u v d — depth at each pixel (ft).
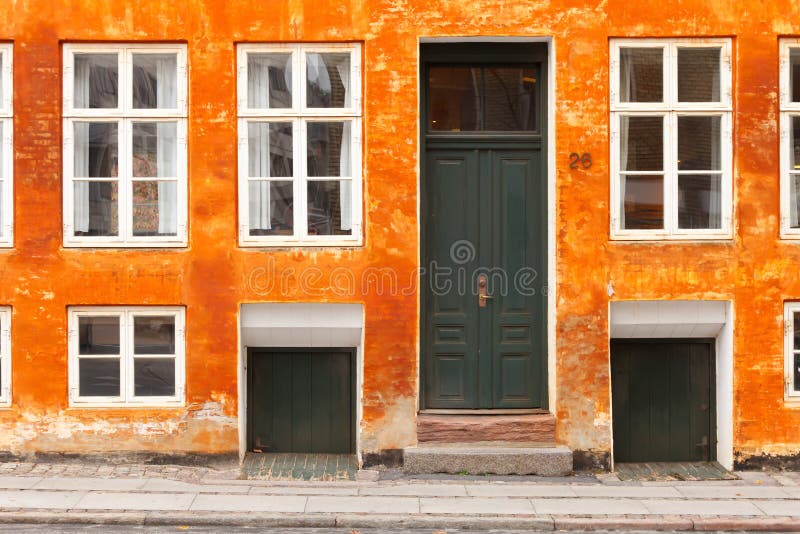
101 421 26.32
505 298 27.94
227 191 26.27
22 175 26.12
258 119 26.63
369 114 26.27
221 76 26.22
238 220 26.61
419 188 27.17
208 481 25.16
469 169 27.86
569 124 26.35
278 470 26.45
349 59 26.84
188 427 26.45
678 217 26.94
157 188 26.73
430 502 23.45
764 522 22.09
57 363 26.25
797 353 26.81
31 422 26.27
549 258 27.32
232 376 26.45
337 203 27.02
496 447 26.55
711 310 26.96
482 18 26.23
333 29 26.23
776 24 26.30
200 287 26.30
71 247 26.32
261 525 22.00
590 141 26.35
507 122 28.02
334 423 28.07
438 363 27.91
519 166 27.91
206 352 26.37
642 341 27.84
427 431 26.53
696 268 26.48
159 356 26.61
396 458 26.63
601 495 24.27
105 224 26.71
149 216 26.71
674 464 27.66
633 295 26.45
